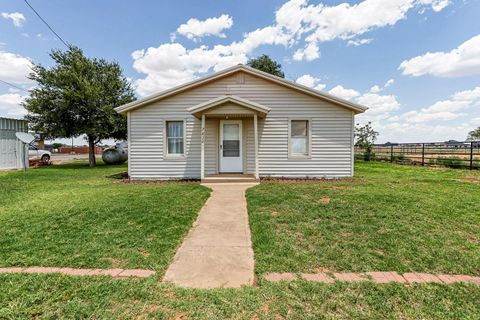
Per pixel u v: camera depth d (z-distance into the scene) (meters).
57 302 2.17
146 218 4.41
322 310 2.06
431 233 3.67
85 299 2.22
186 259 3.02
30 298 2.21
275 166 9.55
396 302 2.16
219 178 8.46
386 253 3.09
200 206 5.36
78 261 2.92
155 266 2.82
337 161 9.48
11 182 9.06
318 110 9.44
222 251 3.24
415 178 9.10
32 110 15.50
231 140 9.69
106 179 9.94
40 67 15.63
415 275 2.61
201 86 9.53
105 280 2.52
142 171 9.62
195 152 9.59
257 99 9.48
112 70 17.58
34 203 5.61
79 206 5.23
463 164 12.94
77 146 46.97
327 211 4.71
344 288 2.37
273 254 3.07
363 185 7.56
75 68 16.20
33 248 3.24
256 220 4.32
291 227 3.96
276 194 6.25
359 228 3.86
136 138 9.56
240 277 2.62
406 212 4.60
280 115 9.48
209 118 9.54
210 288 2.40
